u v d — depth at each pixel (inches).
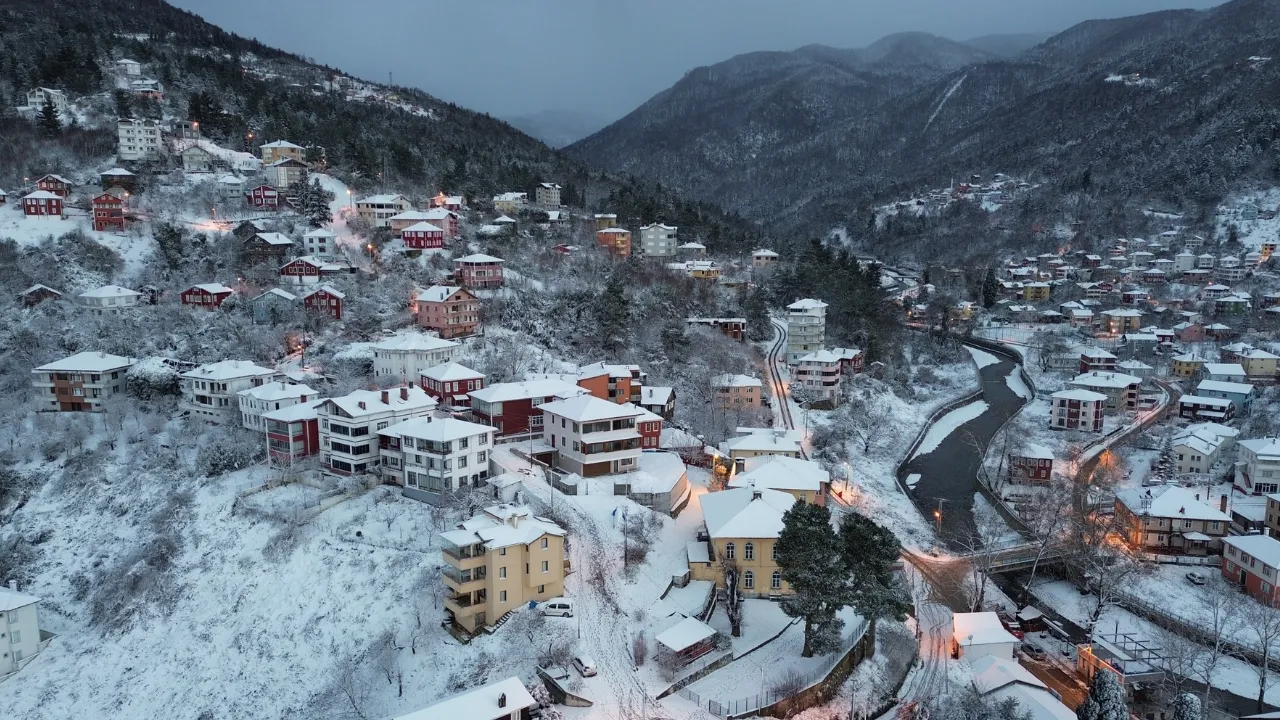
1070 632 2561.5
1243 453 3622.0
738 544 2434.8
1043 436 4384.8
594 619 2183.8
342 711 1988.2
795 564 2124.8
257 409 3280.0
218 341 3991.1
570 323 4643.2
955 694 2092.8
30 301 4065.0
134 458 3196.4
